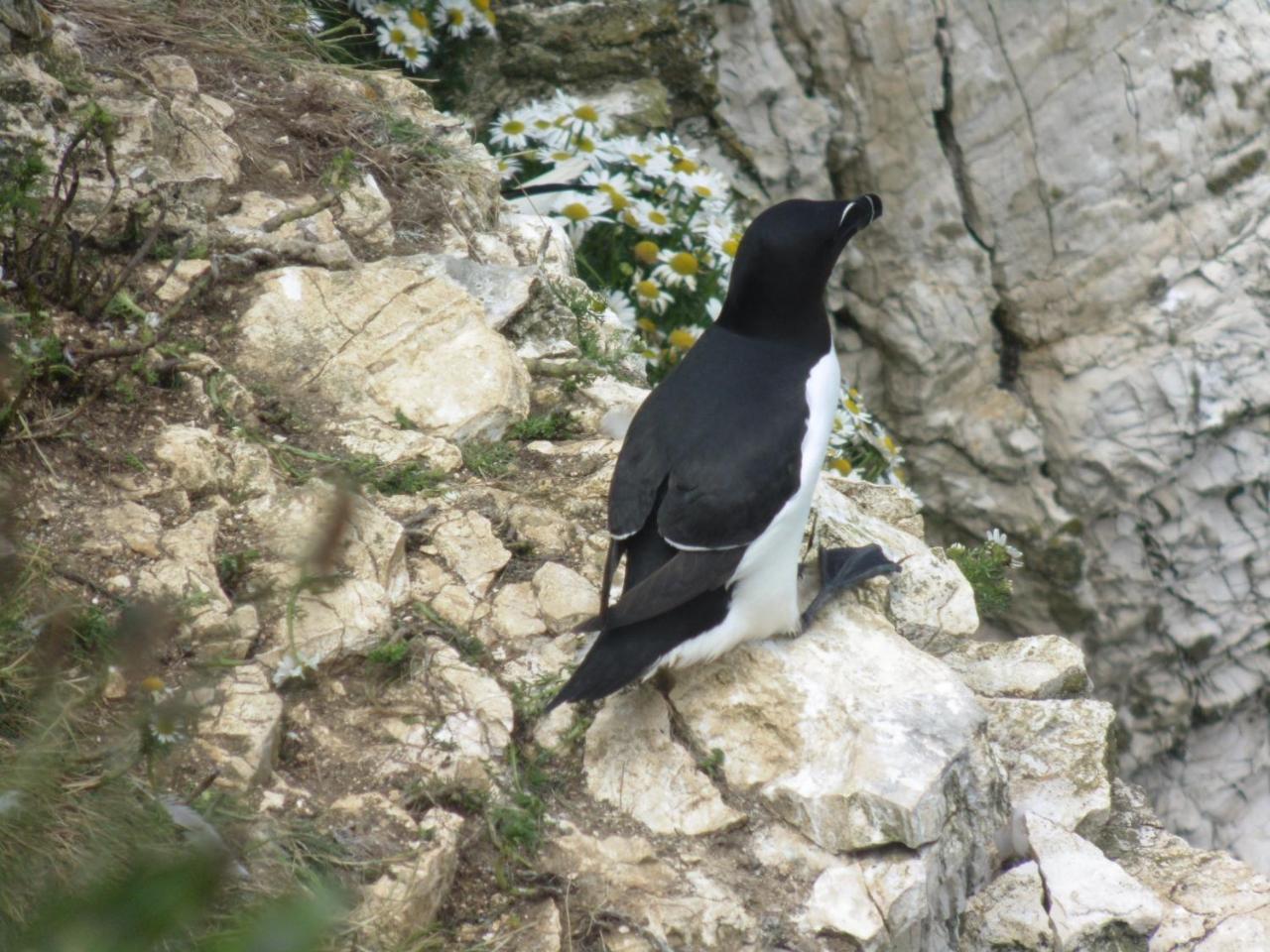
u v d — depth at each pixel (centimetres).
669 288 1072
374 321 809
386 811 562
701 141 1380
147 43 962
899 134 1375
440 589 672
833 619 687
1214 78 1375
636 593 565
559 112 1138
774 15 1345
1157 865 672
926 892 596
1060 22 1345
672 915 564
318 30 1111
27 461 655
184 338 768
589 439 799
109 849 480
